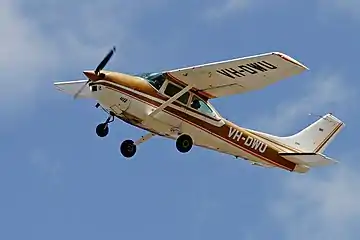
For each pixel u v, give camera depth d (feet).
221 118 296.10
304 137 323.98
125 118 284.61
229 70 275.80
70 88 309.42
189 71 280.10
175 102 286.46
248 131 304.50
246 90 284.82
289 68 268.41
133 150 293.02
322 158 305.12
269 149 310.04
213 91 288.51
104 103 280.31
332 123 328.49
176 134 290.56
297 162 312.09
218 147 300.61
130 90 279.90
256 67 271.49
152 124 286.25
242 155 306.35
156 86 284.20
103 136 286.87
